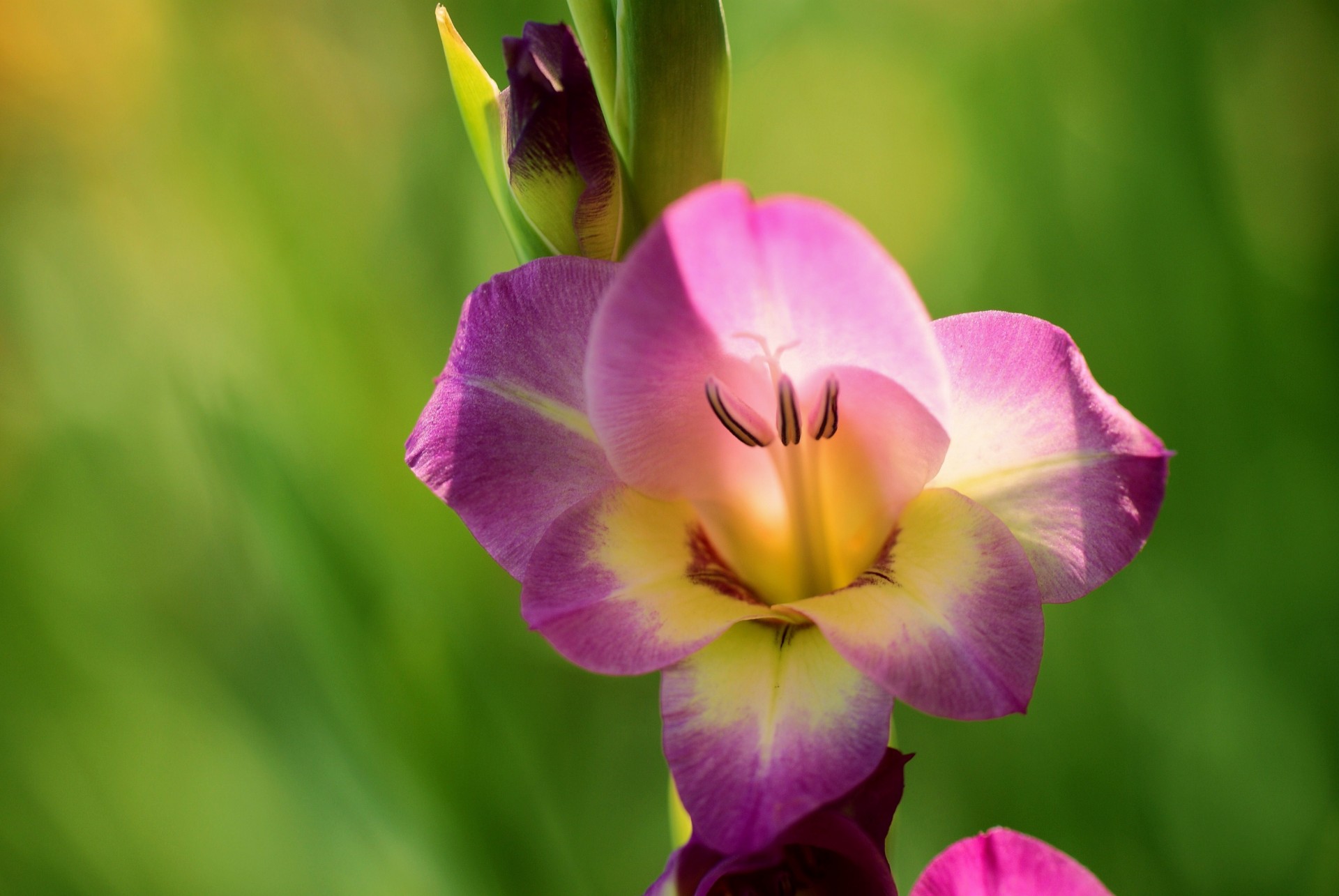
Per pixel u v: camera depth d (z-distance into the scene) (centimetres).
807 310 54
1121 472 54
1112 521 54
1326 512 81
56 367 91
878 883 53
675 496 56
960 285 97
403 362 80
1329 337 84
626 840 87
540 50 56
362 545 69
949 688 53
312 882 78
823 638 54
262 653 79
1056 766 78
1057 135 90
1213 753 79
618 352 54
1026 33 92
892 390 54
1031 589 54
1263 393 83
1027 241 89
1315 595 80
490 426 56
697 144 56
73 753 82
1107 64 89
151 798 83
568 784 83
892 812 54
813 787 53
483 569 80
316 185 85
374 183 91
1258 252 87
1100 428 54
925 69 100
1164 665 80
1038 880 53
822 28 101
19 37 89
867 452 55
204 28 86
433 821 69
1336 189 89
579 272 55
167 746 83
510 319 56
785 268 53
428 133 90
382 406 78
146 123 89
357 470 75
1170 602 82
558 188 56
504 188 57
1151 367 84
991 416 55
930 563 54
